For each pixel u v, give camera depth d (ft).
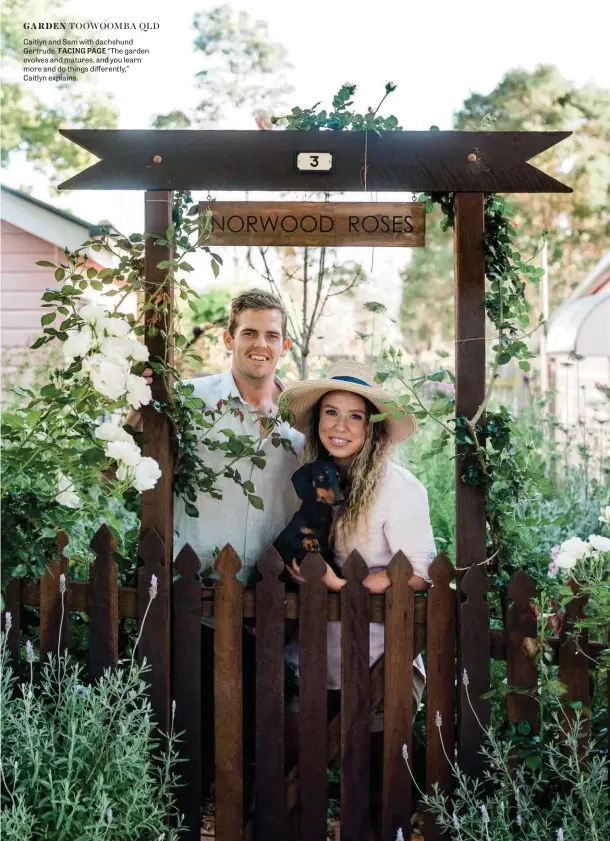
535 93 72.23
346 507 9.13
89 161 58.54
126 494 9.38
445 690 8.73
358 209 8.92
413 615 8.68
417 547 9.03
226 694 8.95
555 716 8.14
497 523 8.83
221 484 9.71
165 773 8.46
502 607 8.82
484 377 8.65
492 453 8.74
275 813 8.97
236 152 8.81
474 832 8.06
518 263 8.71
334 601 8.82
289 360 17.76
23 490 9.21
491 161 8.65
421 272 72.74
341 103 8.96
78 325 8.77
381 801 9.33
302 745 8.84
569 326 27.84
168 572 8.98
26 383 25.25
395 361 8.93
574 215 69.87
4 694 8.45
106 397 8.56
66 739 8.06
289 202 8.93
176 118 63.16
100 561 8.93
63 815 7.37
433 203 8.95
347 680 8.73
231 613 8.89
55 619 9.06
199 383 10.28
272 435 9.49
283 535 9.05
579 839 7.86
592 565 8.75
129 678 8.30
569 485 16.42
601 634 8.66
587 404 20.90
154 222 8.88
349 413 9.07
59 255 26.78
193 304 8.90
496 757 8.57
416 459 16.33
